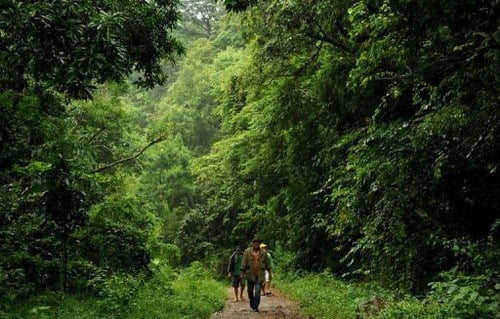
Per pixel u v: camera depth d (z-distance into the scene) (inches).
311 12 562.3
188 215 1509.6
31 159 411.2
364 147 458.6
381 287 478.6
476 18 271.1
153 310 366.9
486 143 330.3
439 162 356.2
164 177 1665.8
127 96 1513.3
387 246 427.5
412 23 296.0
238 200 1122.7
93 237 493.7
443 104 366.3
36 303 359.3
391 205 409.1
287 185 848.3
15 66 315.6
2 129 399.9
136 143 964.6
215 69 1911.9
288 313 432.8
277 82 701.3
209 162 1164.5
